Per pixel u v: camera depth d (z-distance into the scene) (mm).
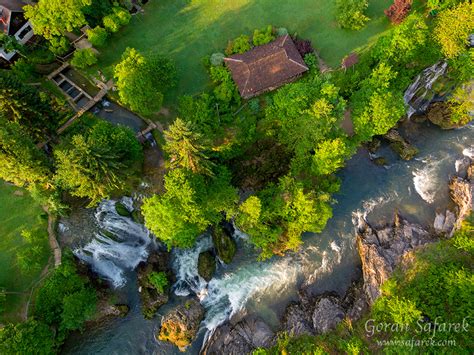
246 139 60812
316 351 47719
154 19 69812
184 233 53219
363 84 58875
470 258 52375
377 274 55281
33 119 55000
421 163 64688
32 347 46875
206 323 55875
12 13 62406
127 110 64125
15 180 53781
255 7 70188
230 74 62969
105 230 57812
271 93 64062
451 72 63219
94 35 63656
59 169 49688
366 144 66000
